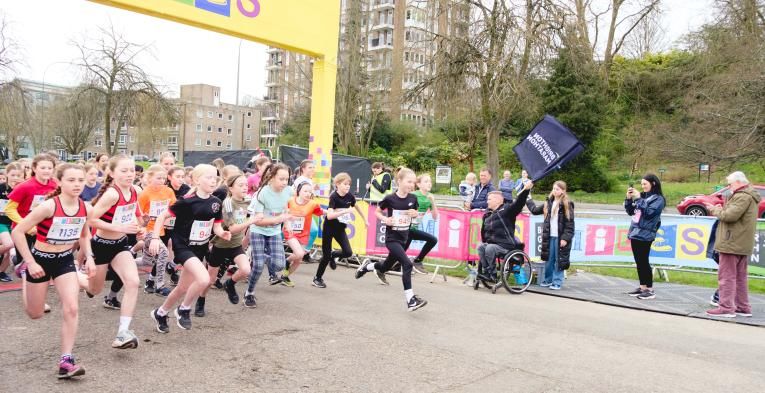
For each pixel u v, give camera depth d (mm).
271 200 6438
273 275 7840
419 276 9602
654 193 7980
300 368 4484
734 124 21391
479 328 6012
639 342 5703
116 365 4352
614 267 10102
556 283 8664
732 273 6949
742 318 6926
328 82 10805
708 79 24156
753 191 6848
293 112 47531
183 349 4844
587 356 5125
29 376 4035
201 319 5895
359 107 41375
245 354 4785
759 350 5535
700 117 23016
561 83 34156
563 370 4684
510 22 21625
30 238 6797
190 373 4258
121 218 4867
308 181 7883
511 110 23156
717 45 24859
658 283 9500
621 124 38094
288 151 15906
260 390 3973
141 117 34531
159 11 8281
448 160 39844
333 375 4348
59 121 44312
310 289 7820
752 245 6879
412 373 4465
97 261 4801
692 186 30078
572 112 33562
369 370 4496
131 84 32844
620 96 38688
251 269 6773
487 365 4738
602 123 35000
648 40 41125
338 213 7609
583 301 7914
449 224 9305
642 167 33875
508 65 21719
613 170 36688
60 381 3959
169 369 4324
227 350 4875
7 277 7281
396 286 8422
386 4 64875
